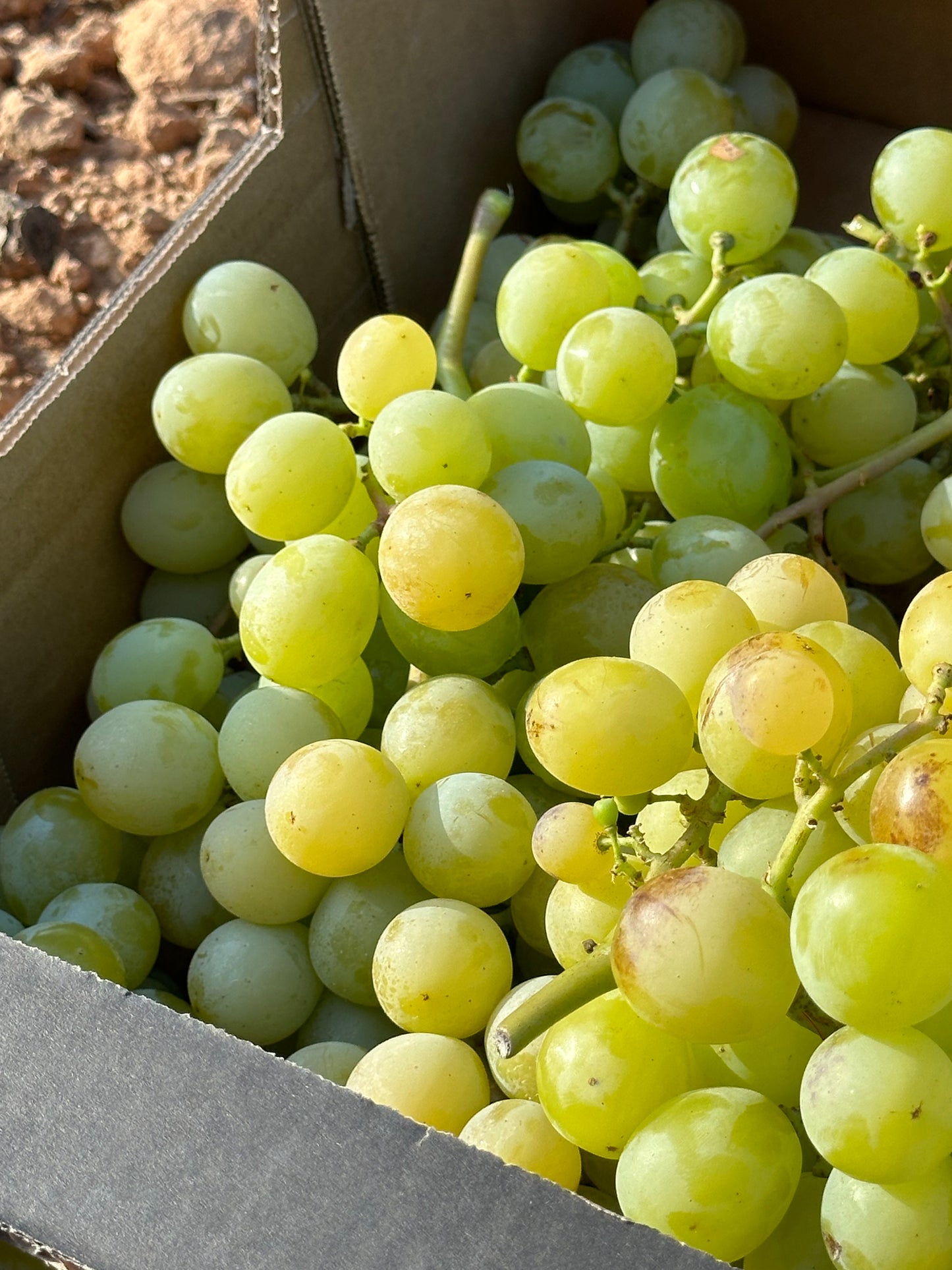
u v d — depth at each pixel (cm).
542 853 28
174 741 34
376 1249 23
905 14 44
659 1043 26
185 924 35
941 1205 25
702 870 25
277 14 37
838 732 27
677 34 45
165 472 38
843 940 24
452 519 30
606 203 46
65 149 41
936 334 38
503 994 30
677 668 29
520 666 34
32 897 35
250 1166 24
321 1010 33
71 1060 25
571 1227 23
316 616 32
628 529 36
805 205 47
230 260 38
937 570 39
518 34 44
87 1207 24
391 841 31
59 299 40
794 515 36
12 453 34
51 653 37
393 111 40
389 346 34
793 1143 26
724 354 35
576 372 34
